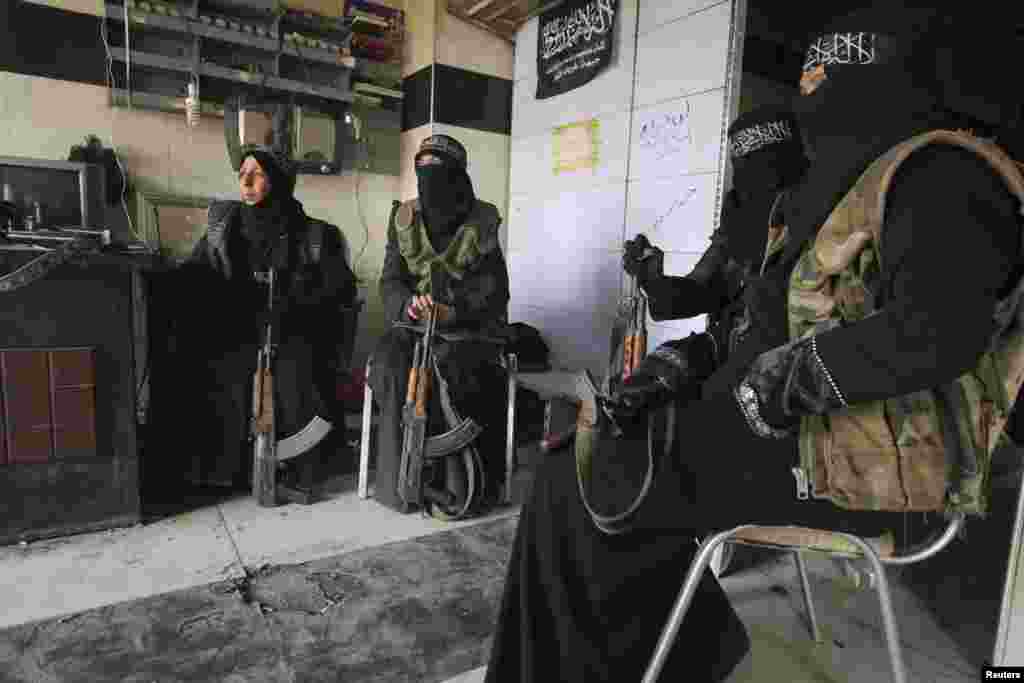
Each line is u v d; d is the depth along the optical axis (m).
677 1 2.80
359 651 1.35
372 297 3.82
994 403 0.80
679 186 2.83
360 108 3.65
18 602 1.50
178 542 1.84
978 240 0.68
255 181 2.13
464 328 2.17
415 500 2.06
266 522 2.01
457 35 3.66
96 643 1.35
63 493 1.83
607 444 0.99
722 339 1.28
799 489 0.86
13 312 1.70
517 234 4.00
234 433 2.16
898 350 0.69
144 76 3.02
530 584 1.02
